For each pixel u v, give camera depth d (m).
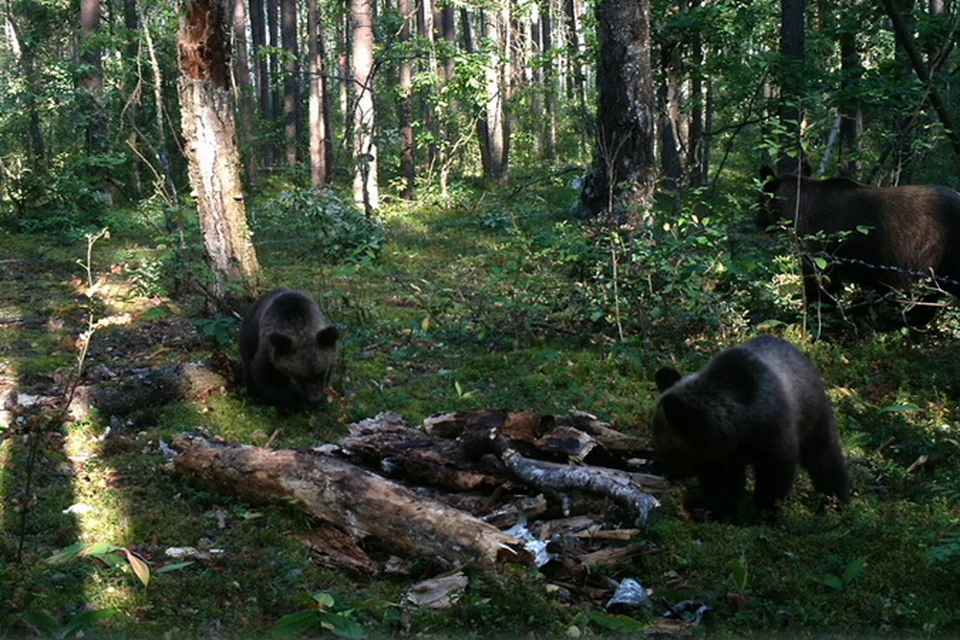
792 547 5.96
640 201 13.85
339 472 6.09
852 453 7.74
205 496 6.52
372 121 22.02
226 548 5.85
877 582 5.50
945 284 10.56
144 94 24.42
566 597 5.31
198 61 11.32
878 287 10.95
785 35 17.50
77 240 20.50
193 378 8.91
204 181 11.54
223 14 11.27
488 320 11.93
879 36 19.62
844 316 10.48
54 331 12.02
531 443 6.82
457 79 27.38
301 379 8.53
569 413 7.69
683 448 6.32
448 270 16.14
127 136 24.72
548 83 36.16
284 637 4.54
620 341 10.47
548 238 13.55
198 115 11.43
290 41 37.31
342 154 35.31
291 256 17.19
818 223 11.07
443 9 32.28
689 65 19.47
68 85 24.56
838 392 8.97
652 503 6.04
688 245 10.80
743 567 5.29
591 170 16.14
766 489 6.34
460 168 35.75
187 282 12.79
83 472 7.13
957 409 8.59
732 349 6.36
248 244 11.83
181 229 13.87
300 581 5.44
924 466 7.47
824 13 20.23
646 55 14.02
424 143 29.03
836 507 6.58
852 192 10.98
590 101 33.09
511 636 4.82
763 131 18.53
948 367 9.44
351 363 10.30
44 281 15.76
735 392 6.16
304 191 17.34
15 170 25.11
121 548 5.11
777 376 6.26
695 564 5.72
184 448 6.95
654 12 18.14
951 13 16.41
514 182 32.81
